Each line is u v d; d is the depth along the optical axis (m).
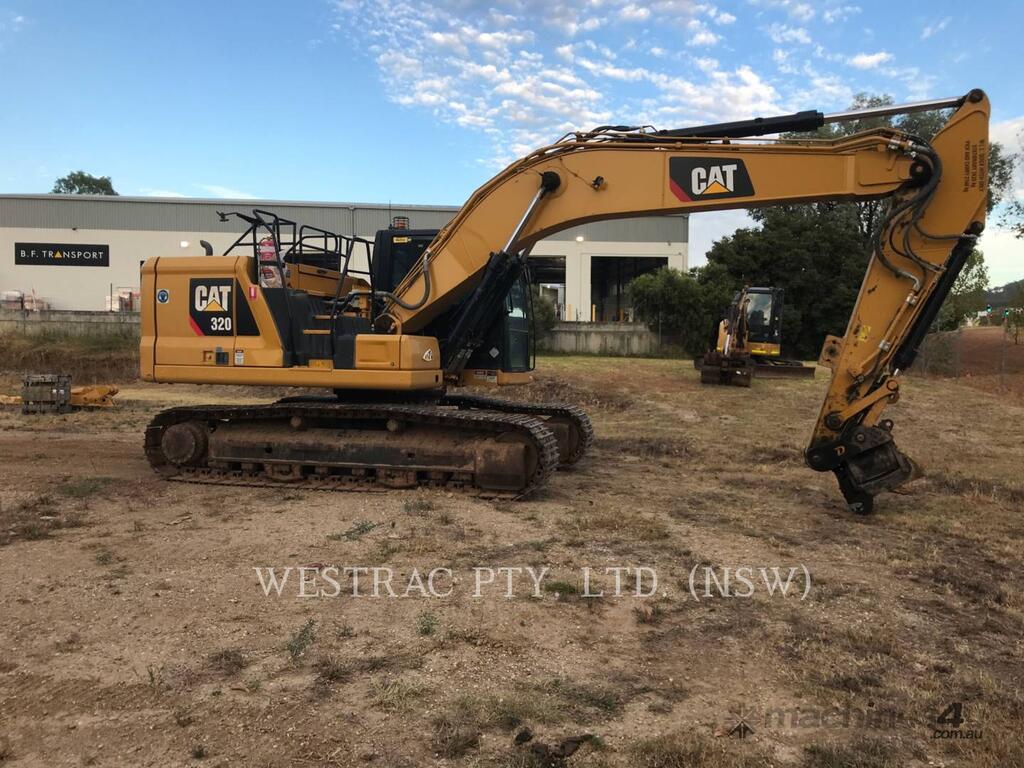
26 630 3.93
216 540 5.62
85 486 7.36
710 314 29.11
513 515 6.52
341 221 37.50
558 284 43.44
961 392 17.05
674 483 8.30
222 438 7.96
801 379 19.11
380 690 3.29
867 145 6.32
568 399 16.58
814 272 31.62
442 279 7.53
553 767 2.71
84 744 2.87
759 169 6.61
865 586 4.84
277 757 2.78
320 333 7.46
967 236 6.14
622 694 3.32
